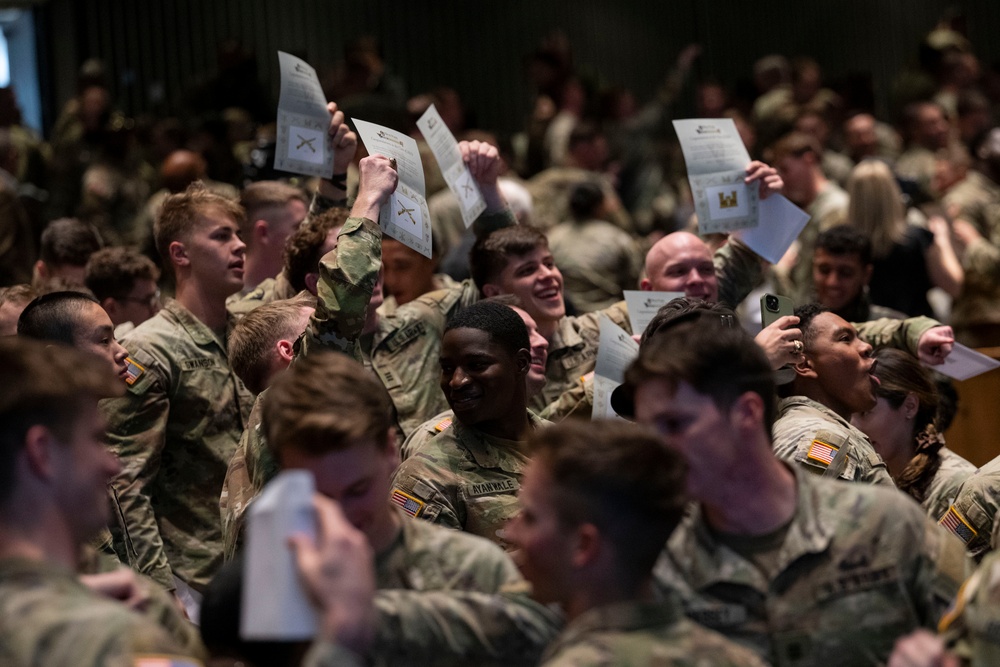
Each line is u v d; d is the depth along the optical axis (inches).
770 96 787.4
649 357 178.5
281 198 386.3
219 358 322.0
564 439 158.9
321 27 840.9
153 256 556.1
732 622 178.9
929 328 340.8
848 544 179.5
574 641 153.7
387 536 182.2
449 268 454.0
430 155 574.9
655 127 747.4
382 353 335.9
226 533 244.2
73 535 152.7
